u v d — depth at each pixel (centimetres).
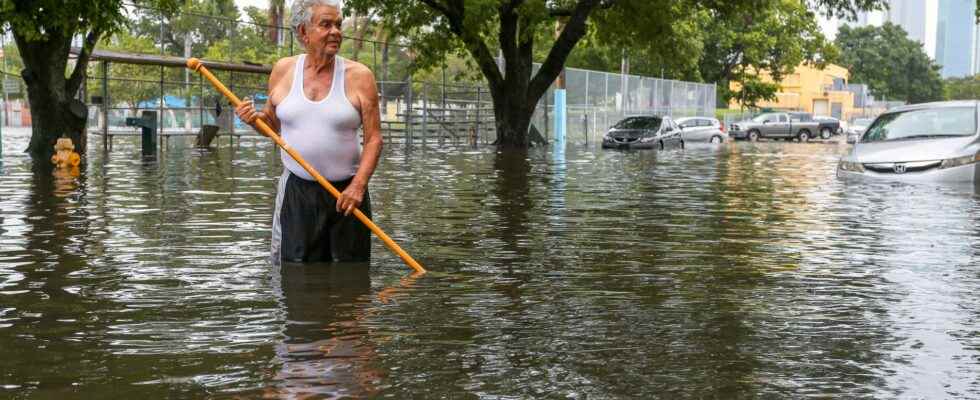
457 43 3400
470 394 358
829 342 444
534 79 3441
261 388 361
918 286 595
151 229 828
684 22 5328
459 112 3753
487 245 762
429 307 512
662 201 1193
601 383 375
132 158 2056
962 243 808
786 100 10119
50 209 978
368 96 669
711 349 429
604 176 1711
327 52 664
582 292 562
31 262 647
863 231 892
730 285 593
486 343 434
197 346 422
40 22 2008
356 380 373
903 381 381
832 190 1409
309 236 658
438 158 2322
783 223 955
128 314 486
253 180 1420
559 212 1033
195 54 3553
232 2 4903
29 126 4428
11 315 483
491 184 1444
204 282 579
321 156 662
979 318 500
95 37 2200
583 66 6006
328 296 539
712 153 3066
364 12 3312
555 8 3584
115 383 367
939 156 1552
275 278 596
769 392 365
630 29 3575
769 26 7100
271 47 3650
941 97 13175
